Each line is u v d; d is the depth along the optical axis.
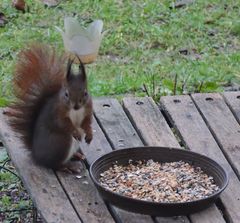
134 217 5.82
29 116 6.69
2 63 10.45
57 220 5.82
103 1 12.39
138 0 12.48
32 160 6.61
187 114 7.38
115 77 10.26
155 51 11.11
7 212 7.80
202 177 6.28
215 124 7.22
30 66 6.78
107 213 5.92
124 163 6.45
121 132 7.12
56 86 6.69
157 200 5.95
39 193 6.16
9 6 12.12
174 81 9.70
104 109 7.47
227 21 11.94
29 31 11.43
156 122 7.25
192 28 11.72
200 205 5.79
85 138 6.66
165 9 12.20
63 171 6.49
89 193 6.17
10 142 6.88
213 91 9.81
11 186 8.26
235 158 6.70
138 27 11.61
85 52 9.29
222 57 10.90
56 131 6.42
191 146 6.89
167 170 6.37
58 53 6.99
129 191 6.07
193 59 10.88
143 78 10.11
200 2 12.47
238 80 10.27
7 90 9.55
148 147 6.51
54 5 12.32
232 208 6.01
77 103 6.32
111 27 11.67
